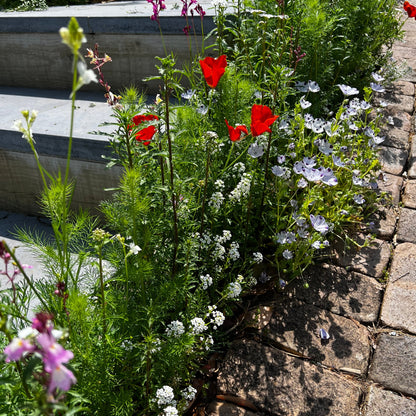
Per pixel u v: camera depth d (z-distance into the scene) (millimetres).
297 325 2066
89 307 1408
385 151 3316
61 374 838
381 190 2936
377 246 2541
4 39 3842
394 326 2047
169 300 1717
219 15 2924
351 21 3908
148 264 1596
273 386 1781
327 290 2262
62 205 1331
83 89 3807
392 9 4668
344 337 2002
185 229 1963
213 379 1825
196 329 1649
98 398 1400
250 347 1961
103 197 2756
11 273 2357
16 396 1233
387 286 2270
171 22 3352
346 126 2859
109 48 3609
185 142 2307
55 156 2715
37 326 875
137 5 4812
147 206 1654
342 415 1667
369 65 4031
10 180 2941
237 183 2494
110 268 1986
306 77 3447
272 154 2596
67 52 3697
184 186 2037
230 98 2723
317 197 2277
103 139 2545
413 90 4129
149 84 3609
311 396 1740
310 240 2172
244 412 1693
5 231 2812
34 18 3645
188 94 2670
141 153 1812
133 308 1720
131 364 1638
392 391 1759
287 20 3059
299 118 2586
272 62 3242
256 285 2303
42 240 2689
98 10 4266
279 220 2463
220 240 2068
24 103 3414
